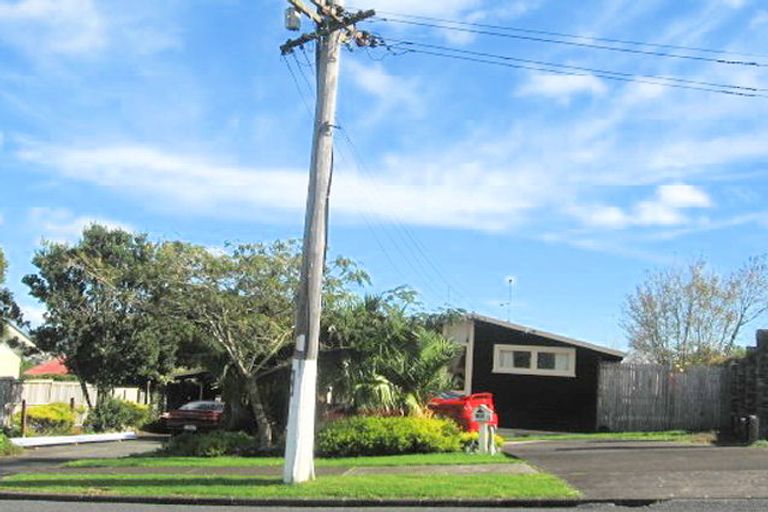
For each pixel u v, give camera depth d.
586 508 10.43
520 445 18.20
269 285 17.11
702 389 22.41
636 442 18.56
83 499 11.99
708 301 33.25
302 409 12.62
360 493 11.38
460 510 10.59
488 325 25.08
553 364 24.52
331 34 13.42
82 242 30.28
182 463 16.09
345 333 18.12
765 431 18.62
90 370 31.64
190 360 26.50
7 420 28.64
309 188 13.13
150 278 17.20
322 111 13.29
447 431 16.92
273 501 11.33
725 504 10.23
